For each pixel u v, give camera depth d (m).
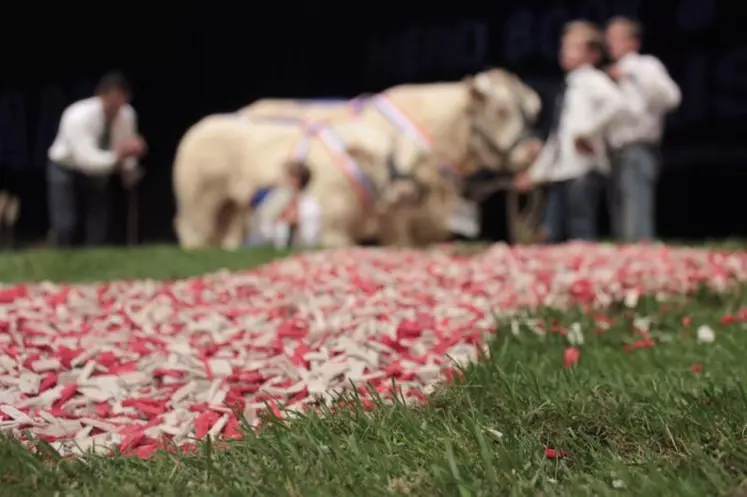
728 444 1.74
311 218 7.36
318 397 2.19
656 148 6.93
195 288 3.70
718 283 4.04
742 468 1.65
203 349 2.57
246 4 16.23
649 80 6.77
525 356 2.69
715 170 12.69
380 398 2.11
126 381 2.32
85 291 3.59
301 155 7.56
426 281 3.83
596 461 1.74
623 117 6.78
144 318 2.97
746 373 2.46
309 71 15.63
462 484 1.57
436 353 2.57
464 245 6.21
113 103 7.72
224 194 8.39
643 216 6.89
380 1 14.50
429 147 7.41
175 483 1.66
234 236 8.58
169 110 17.48
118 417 2.14
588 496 1.54
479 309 3.23
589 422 1.95
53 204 8.00
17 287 3.66
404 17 14.30
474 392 2.18
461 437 1.85
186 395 2.24
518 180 7.48
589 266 4.38
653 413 1.96
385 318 2.90
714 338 3.05
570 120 6.91
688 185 13.06
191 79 17.17
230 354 2.54
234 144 8.25
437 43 13.91
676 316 3.42
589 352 2.84
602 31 12.30
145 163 17.61
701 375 2.43
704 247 5.79
